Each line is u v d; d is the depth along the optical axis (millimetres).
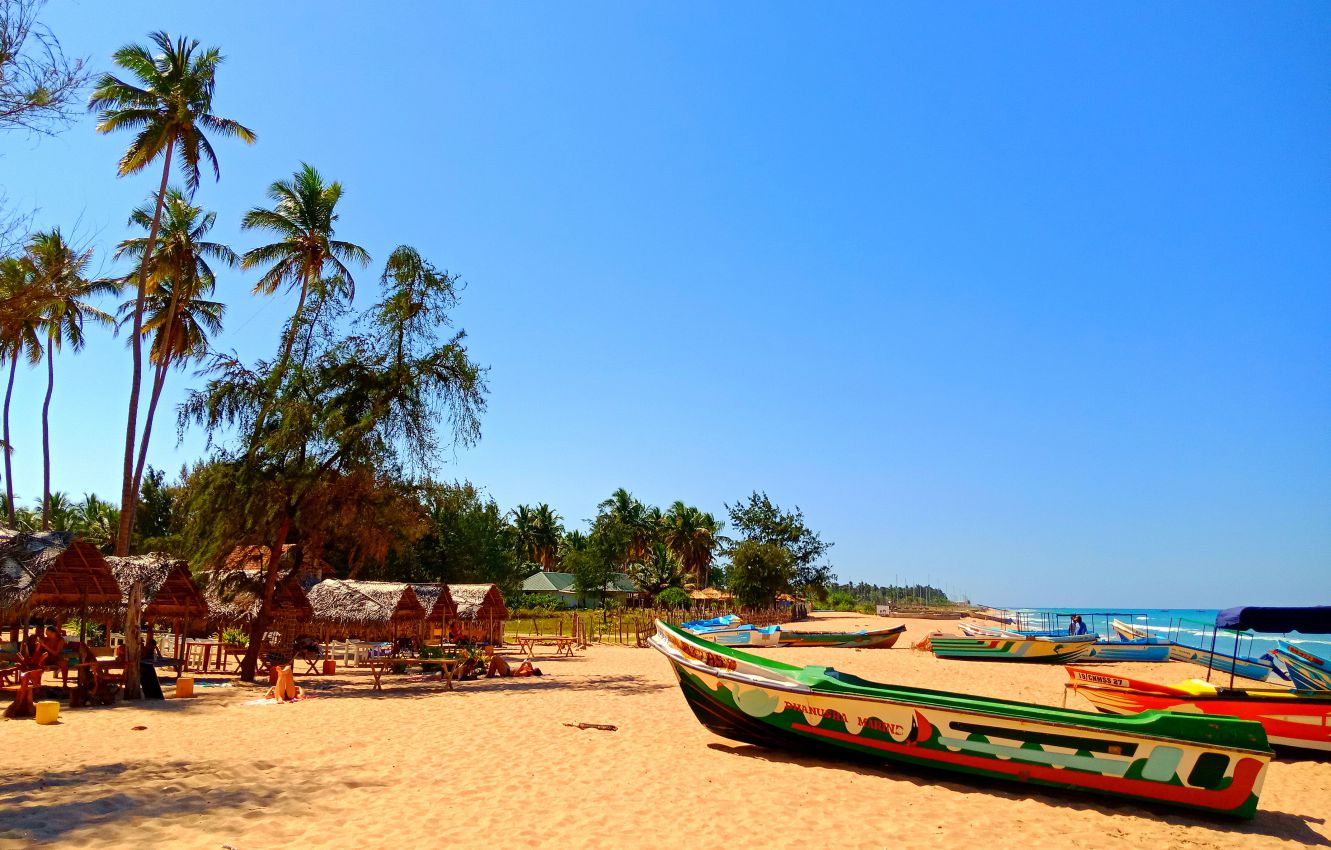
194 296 34500
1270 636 55062
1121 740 9945
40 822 7891
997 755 10539
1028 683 22344
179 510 35156
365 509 21766
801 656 30781
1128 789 9961
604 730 14062
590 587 69312
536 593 73438
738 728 12547
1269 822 9719
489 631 32281
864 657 30469
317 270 31250
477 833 8156
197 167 28406
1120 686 14656
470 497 24859
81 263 9914
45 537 17188
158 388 31391
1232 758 9539
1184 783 9719
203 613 23172
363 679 22891
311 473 21281
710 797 9812
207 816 8383
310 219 30828
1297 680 19219
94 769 10445
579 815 8898
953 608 115562
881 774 11250
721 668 12695
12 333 9875
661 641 14078
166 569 20438
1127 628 40375
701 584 83562
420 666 25469
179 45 28266
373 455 21766
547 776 10680
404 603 26406
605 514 76500
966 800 10047
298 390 21891
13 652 18703
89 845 7293
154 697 17875
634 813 9047
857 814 9266
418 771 10828
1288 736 13602
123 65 27562
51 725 14070
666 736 13633
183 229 32062
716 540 82875
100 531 43781
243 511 21062
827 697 11500
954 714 10758
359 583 27406
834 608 95000
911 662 28516
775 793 10078
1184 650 28766
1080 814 9609
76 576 19891
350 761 11383
